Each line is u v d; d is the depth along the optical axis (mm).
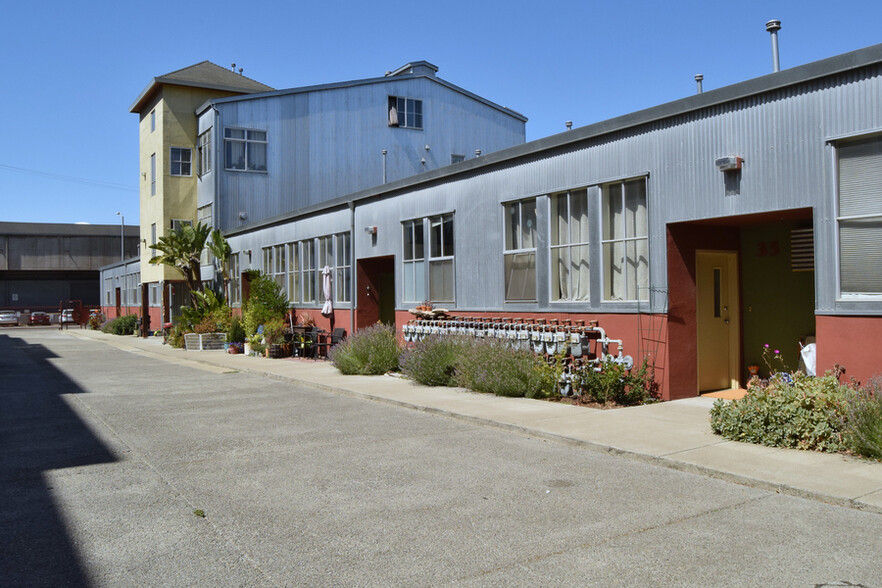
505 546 4754
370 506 5703
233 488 6309
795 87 8492
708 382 10852
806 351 9102
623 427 8391
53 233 59781
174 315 33906
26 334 41406
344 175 30734
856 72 7887
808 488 5766
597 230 11227
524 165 12758
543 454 7434
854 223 7957
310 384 13789
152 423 9703
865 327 7777
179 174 30875
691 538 4844
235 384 14352
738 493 5902
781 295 10461
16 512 5648
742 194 9078
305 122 30000
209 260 30094
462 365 12250
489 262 13648
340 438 8484
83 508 5750
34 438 8703
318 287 21078
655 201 10266
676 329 10195
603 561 4461
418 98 32594
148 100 32906
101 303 56125
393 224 17031
